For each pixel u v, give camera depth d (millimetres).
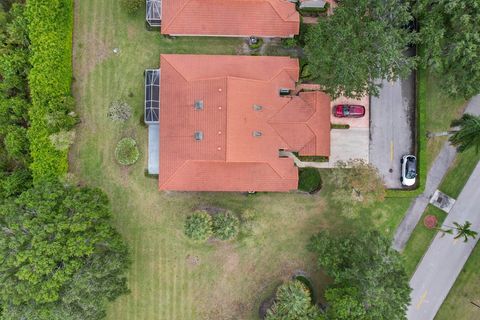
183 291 43344
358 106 42781
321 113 40812
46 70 39969
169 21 41031
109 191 43344
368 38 35875
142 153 43281
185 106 39344
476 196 43844
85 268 35938
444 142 43844
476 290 43750
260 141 39500
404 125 43969
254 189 41062
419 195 43875
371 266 36781
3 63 40656
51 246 34750
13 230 35688
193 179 40312
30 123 41188
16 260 34656
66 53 41938
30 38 40094
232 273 43500
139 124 43312
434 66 38250
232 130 37531
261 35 41812
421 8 37312
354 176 39156
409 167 42500
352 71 35531
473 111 43750
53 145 40375
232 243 43531
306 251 43531
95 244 38312
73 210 37188
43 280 34938
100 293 36812
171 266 43312
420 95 42531
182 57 41062
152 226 43375
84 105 43250
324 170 43500
